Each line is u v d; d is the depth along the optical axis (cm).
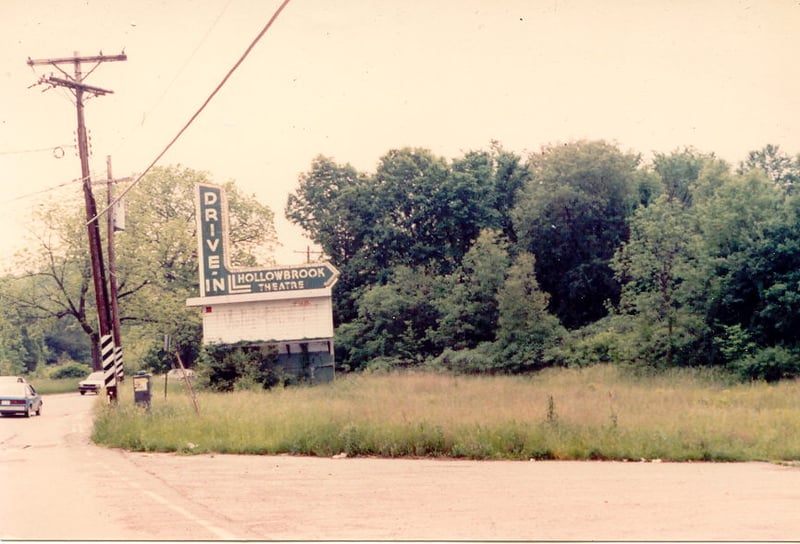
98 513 1080
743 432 1841
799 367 3784
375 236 6675
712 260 4259
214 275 4444
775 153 5772
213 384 4181
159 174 7119
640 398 2773
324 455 1773
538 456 1695
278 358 4378
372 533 937
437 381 3969
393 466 1577
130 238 6500
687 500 1153
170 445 1906
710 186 5288
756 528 955
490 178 6888
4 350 8575
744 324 4225
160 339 6669
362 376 5088
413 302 6059
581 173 6191
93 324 6862
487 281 5800
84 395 5678
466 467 1559
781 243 4097
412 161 6781
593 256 6175
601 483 1329
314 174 7056
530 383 4106
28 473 1502
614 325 5191
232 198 7219
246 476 1438
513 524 986
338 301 6738
